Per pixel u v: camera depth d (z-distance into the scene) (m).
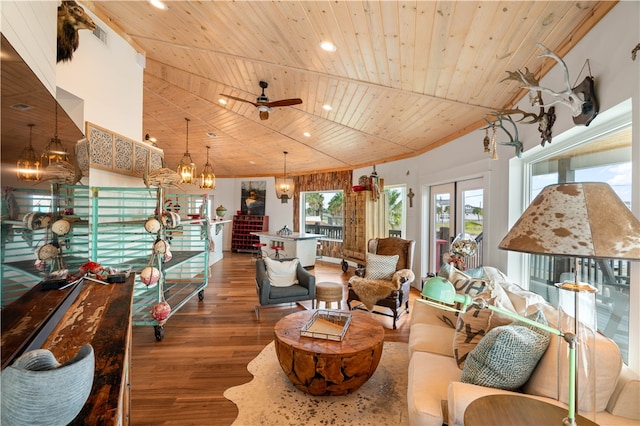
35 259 1.32
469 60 2.50
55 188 1.67
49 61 1.68
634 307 1.42
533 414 1.20
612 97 1.57
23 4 1.30
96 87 3.19
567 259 2.29
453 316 2.50
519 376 1.44
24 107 1.13
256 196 9.92
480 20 2.03
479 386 1.43
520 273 2.95
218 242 8.38
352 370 2.15
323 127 5.36
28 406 0.64
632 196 1.42
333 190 8.08
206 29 3.11
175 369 2.63
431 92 3.22
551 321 1.68
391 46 2.56
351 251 6.62
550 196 1.15
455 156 4.15
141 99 4.07
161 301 3.26
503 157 3.08
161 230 3.16
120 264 3.38
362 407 2.15
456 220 4.31
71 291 1.65
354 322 2.67
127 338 1.22
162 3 2.83
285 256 7.42
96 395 0.86
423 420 1.45
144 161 4.09
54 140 1.61
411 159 5.53
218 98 5.22
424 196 5.13
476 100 3.13
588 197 1.08
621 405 1.31
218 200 10.27
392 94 3.50
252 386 2.39
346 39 2.62
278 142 6.91
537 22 1.91
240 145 7.65
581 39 1.85
